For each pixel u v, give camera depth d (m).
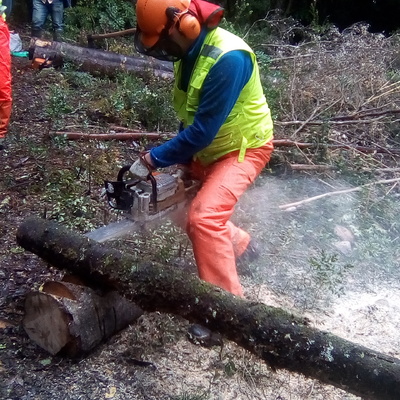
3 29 4.50
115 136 5.30
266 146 3.23
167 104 5.80
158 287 2.71
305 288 3.61
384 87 6.41
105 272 2.77
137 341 2.99
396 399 2.30
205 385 2.81
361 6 12.34
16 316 3.12
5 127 4.82
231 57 2.81
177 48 2.88
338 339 2.43
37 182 4.45
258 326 2.53
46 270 3.48
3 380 2.72
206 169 3.29
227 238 3.02
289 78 6.43
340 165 5.08
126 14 9.68
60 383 2.74
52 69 6.83
